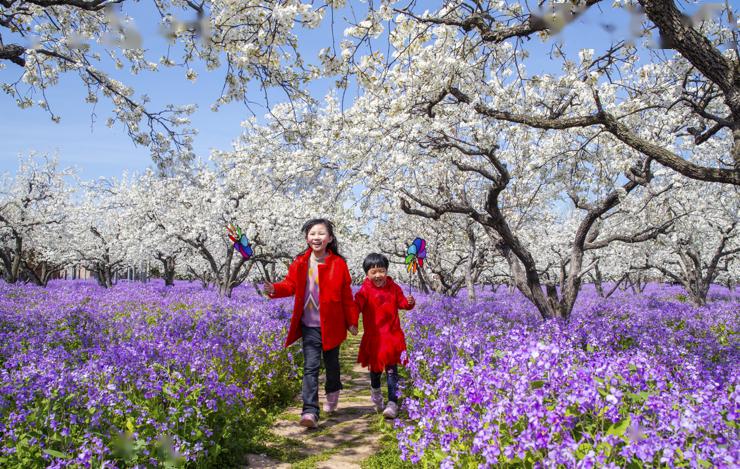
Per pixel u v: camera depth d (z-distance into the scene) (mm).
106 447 3764
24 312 10898
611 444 2949
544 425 3338
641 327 8344
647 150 5410
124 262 33688
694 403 3686
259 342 7820
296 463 5121
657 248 19266
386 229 19688
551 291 10141
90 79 9047
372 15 5270
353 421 6570
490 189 8891
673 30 4629
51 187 27719
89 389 4410
